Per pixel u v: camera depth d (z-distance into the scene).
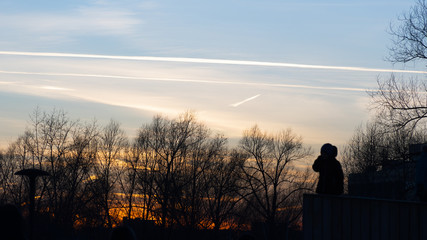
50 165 79.25
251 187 80.25
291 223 82.44
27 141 79.69
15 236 5.11
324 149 13.40
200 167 78.25
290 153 82.19
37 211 69.62
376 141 50.91
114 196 80.38
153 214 76.44
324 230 14.00
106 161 80.69
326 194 13.43
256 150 82.88
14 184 79.12
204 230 77.56
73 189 76.25
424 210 10.52
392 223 11.55
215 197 78.44
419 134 41.53
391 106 38.09
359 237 12.59
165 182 74.25
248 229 80.69
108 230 76.69
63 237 70.12
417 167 12.23
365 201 12.46
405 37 38.22
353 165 60.91
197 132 79.56
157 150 77.75
